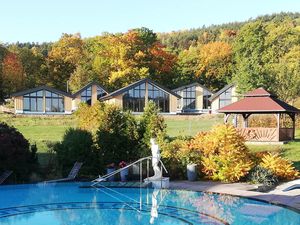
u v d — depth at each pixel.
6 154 17.81
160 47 86.81
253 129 30.12
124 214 12.52
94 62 81.31
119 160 20.25
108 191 16.14
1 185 17.16
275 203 13.56
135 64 78.25
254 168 18.16
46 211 13.00
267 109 29.61
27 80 80.38
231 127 19.73
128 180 18.66
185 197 14.89
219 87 89.06
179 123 46.09
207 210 12.84
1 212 12.88
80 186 17.06
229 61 87.94
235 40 88.38
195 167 18.33
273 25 84.81
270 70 52.53
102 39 89.81
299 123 39.56
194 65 89.44
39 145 26.20
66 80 86.25
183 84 85.88
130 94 61.53
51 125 42.34
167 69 84.06
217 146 19.12
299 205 13.12
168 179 16.84
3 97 76.38
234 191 15.69
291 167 18.73
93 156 20.11
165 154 19.20
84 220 11.85
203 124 44.28
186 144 20.02
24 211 12.99
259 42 80.81
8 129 19.14
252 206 13.35
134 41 80.38
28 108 61.53
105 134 20.30
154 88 62.94
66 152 20.02
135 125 20.97
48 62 87.38
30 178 18.56
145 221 11.62
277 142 29.34
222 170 18.00
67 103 63.34
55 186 17.17
